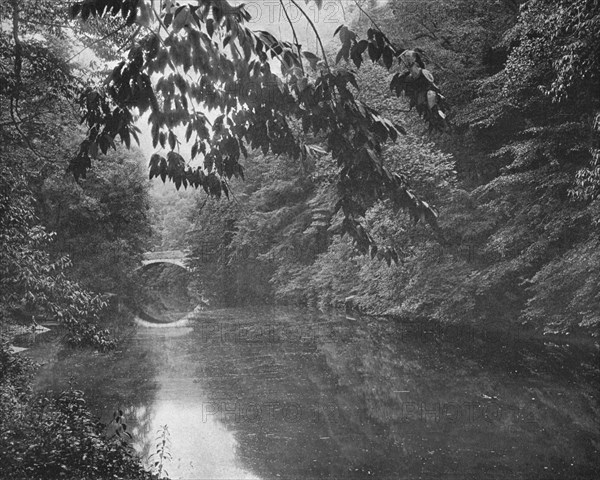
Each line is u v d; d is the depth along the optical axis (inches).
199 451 368.2
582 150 716.7
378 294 1190.9
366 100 848.9
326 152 158.4
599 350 673.6
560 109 737.6
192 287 2640.3
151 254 2365.9
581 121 695.1
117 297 1453.0
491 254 887.7
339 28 131.1
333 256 1485.0
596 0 492.1
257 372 658.2
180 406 497.0
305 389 559.8
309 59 137.2
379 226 866.1
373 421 430.3
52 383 587.2
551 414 428.5
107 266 1347.2
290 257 1800.0
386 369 646.5
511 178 738.8
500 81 767.7
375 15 973.8
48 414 307.9
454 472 315.3
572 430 387.5
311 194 1774.1
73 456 263.9
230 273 2001.7
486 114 834.8
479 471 316.2
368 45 130.4
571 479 299.7
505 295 864.3
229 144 155.3
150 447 378.9
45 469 249.9
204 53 118.0
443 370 617.0
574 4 506.6
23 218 423.8
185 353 819.4
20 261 410.6
